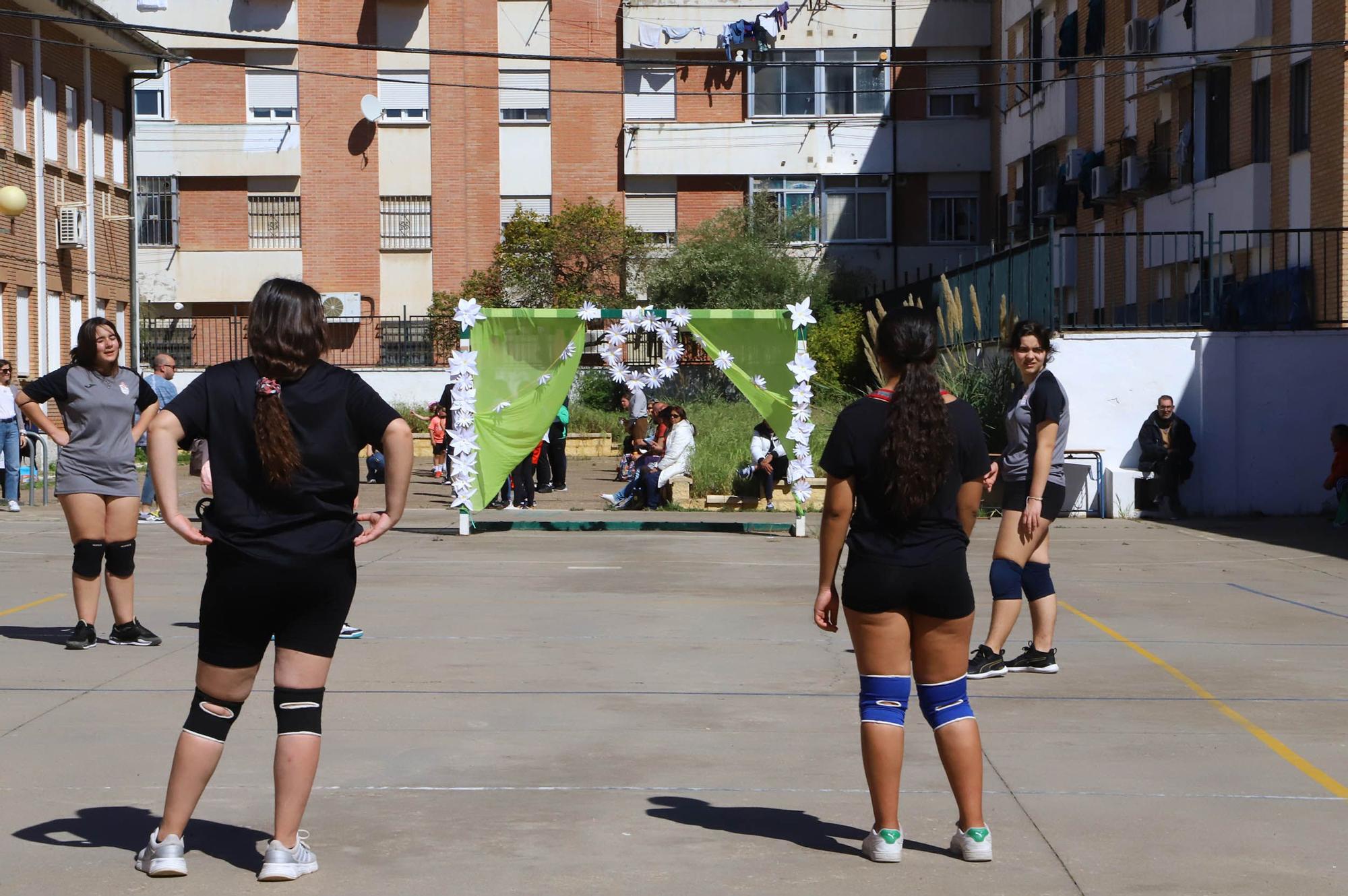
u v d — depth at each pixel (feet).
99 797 18.48
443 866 15.88
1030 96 122.83
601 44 138.72
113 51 103.04
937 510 16.02
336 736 21.89
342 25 133.49
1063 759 20.75
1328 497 63.05
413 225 135.23
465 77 135.74
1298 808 18.29
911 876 15.58
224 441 14.99
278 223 135.03
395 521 15.51
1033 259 70.44
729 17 138.62
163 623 32.40
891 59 140.46
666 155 139.03
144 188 133.90
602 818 17.78
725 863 16.03
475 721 23.00
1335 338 63.16
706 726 22.81
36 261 91.25
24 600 36.14
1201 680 26.61
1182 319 87.86
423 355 128.88
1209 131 87.51
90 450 28.71
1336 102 71.15
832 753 21.06
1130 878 15.52
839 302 132.87
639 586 40.01
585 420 105.50
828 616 16.53
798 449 55.11
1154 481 61.77
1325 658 28.94
